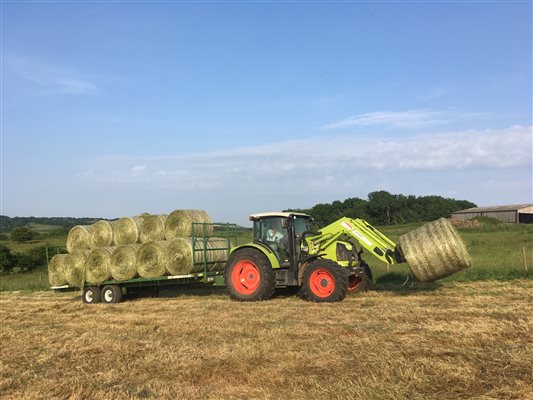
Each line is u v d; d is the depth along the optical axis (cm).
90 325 906
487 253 2033
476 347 612
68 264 1341
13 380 576
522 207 5262
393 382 500
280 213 1149
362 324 785
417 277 1036
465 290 1141
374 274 1442
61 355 685
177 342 722
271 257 1116
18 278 2533
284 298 1139
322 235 1127
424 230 1028
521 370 518
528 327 708
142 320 926
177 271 1205
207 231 1309
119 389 525
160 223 1278
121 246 1254
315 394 480
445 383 490
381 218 5488
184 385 529
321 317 865
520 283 1223
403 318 817
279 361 595
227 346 675
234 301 1122
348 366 564
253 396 491
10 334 845
